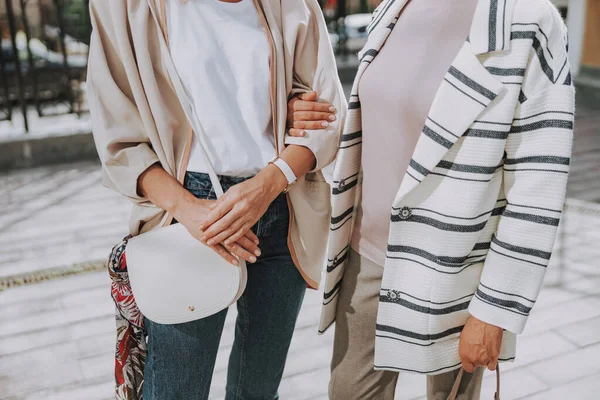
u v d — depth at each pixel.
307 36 1.59
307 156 1.51
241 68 1.47
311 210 1.60
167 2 1.43
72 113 5.71
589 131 6.00
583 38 7.46
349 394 1.60
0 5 7.77
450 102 1.25
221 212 1.39
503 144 1.25
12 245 3.64
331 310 1.61
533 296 1.29
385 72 1.39
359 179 1.56
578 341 2.68
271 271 1.60
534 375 2.46
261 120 1.50
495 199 1.32
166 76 1.43
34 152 5.07
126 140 1.44
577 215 4.03
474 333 1.35
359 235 1.54
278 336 1.67
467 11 1.30
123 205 4.27
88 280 3.24
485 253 1.38
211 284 1.41
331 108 1.55
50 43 7.30
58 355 2.60
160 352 1.48
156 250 1.42
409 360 1.46
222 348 2.66
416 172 1.30
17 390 2.38
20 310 2.95
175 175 1.47
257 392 1.74
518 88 1.22
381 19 1.43
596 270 3.30
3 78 5.31
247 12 1.48
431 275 1.37
